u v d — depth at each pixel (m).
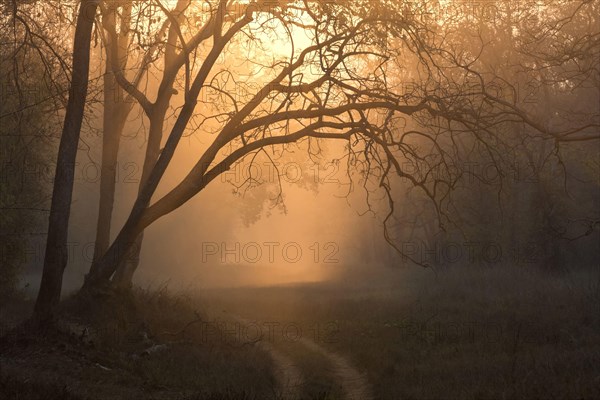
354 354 18.72
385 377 15.30
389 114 19.38
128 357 15.88
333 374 16.58
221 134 19.12
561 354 14.91
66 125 16.98
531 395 11.53
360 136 19.92
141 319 19.03
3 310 21.42
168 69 21.56
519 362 14.54
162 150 19.08
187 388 14.00
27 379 12.55
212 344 18.59
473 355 16.80
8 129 21.39
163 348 16.98
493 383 13.05
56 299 16.31
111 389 13.26
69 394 11.31
